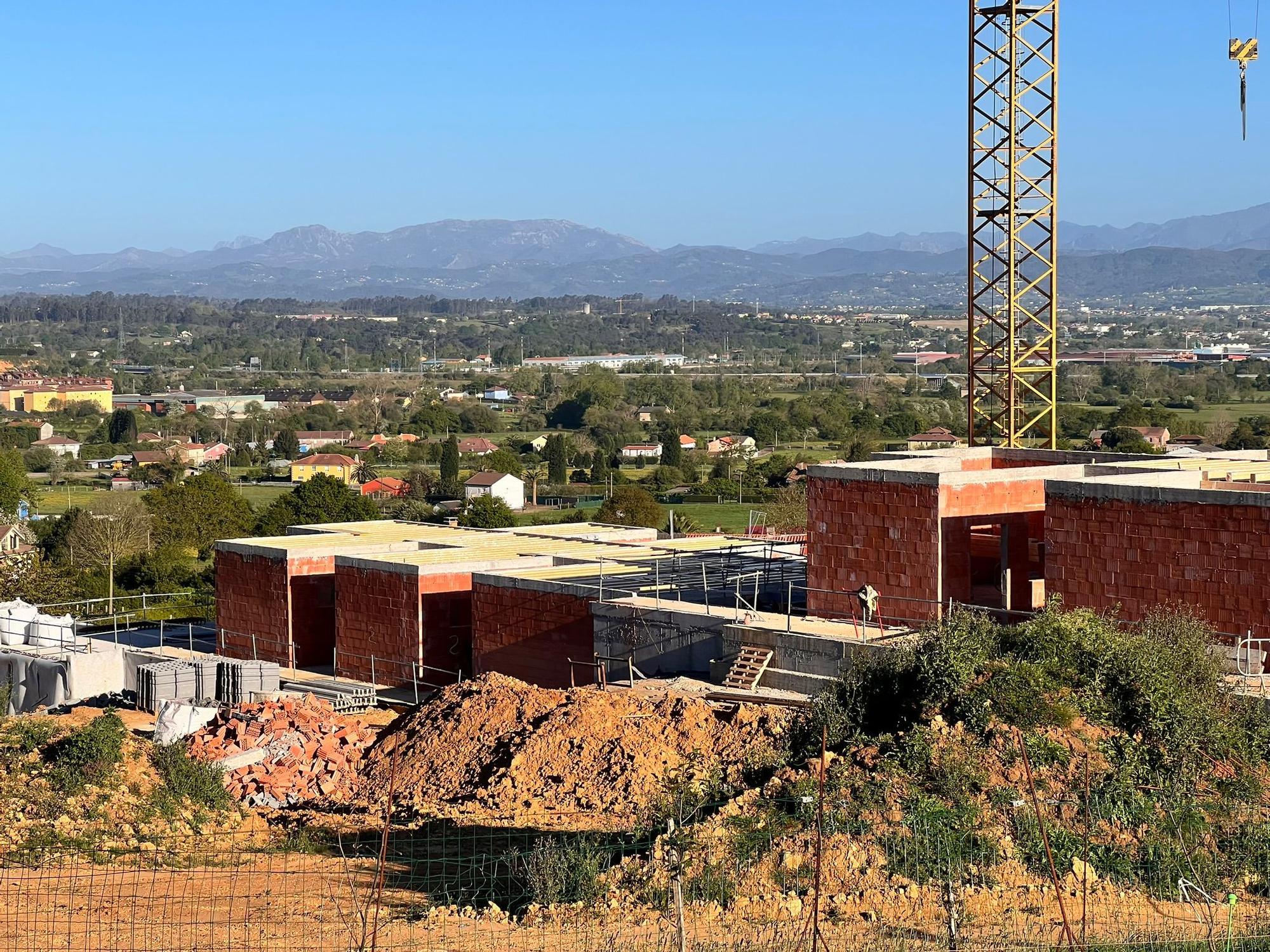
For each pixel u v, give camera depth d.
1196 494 32.91
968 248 56.41
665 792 27.89
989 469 43.50
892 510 38.12
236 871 25.16
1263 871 22.53
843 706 28.27
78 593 78.75
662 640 39.31
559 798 29.62
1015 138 55.41
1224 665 29.67
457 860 25.33
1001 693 26.14
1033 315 57.44
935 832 22.67
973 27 55.72
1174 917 20.88
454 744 33.28
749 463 155.75
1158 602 33.75
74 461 178.25
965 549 38.31
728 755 29.27
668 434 173.62
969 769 24.41
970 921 20.53
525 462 174.62
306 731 35.34
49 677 48.16
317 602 51.41
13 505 125.56
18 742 30.95
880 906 21.05
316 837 28.11
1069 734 25.59
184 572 83.88
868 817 23.20
